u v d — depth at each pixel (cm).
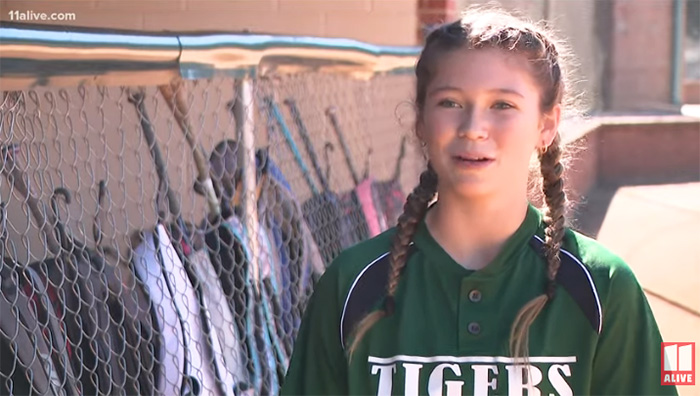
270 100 365
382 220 449
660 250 634
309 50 311
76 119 316
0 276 233
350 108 522
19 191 256
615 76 1249
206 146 362
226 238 302
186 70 249
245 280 298
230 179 308
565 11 1152
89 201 328
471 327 159
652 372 159
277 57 291
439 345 159
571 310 158
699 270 579
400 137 545
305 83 454
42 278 250
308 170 404
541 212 167
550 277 159
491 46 157
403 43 595
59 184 307
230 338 286
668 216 754
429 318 161
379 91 553
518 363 156
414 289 163
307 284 355
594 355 158
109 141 341
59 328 245
